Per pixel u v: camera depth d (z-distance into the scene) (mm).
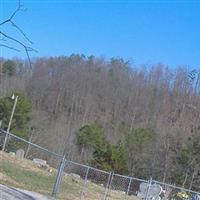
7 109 55344
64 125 78312
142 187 24719
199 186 47875
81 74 92438
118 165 49875
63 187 24125
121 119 87125
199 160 48906
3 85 68000
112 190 31203
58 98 85500
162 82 94188
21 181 21484
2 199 13609
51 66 86062
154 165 51469
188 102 88250
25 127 58531
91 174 39000
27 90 75938
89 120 85188
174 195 30297
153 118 85688
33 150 45688
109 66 98562
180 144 53688
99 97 92438
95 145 54156
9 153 32906
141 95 92500
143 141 54500
